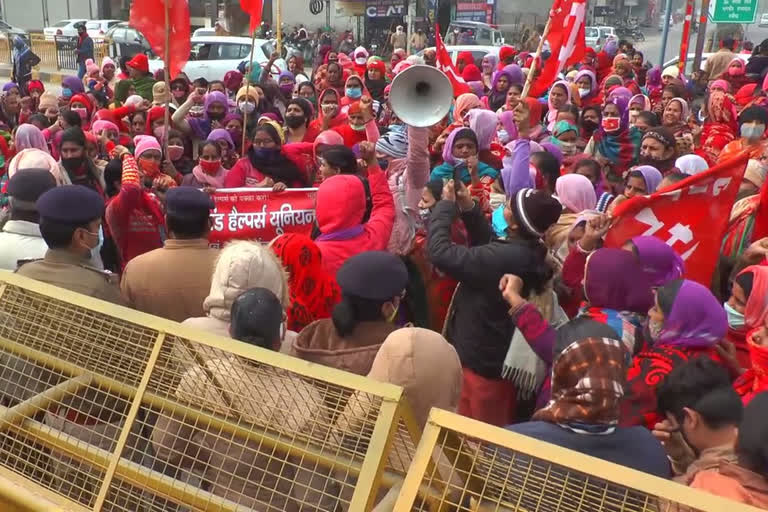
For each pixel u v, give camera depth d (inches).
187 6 224.2
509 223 133.5
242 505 77.6
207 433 79.5
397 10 1311.5
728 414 89.3
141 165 216.1
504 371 130.0
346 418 71.4
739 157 149.4
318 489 77.6
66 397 88.4
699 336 109.3
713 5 618.2
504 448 66.4
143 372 84.2
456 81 346.0
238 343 76.5
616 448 80.8
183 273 127.3
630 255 122.0
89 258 125.6
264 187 202.5
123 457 82.4
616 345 81.8
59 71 1034.7
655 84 538.0
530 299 130.1
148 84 411.2
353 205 149.3
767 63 550.6
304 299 132.6
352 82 361.7
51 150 277.4
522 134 225.3
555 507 64.6
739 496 76.5
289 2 1460.4
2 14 1509.6
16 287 94.3
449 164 199.2
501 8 1366.9
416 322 170.9
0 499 84.0
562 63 274.1
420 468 64.8
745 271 129.3
